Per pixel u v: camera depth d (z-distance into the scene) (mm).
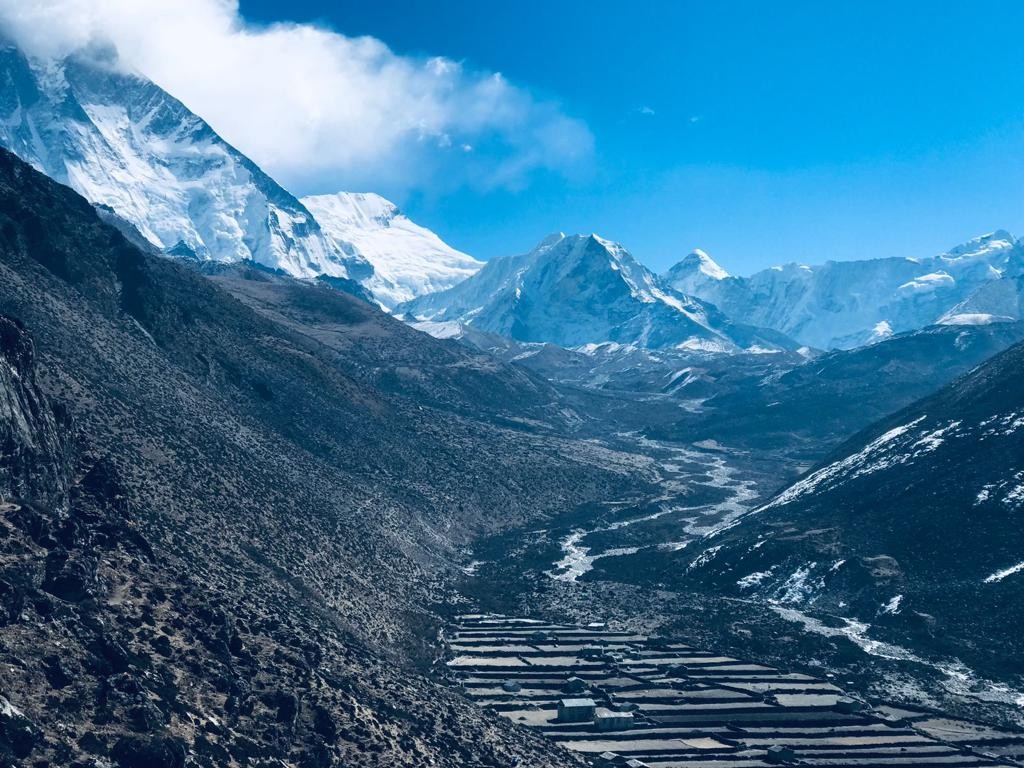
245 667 81125
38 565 70250
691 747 115812
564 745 113125
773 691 137500
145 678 67375
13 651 60875
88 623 68750
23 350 84938
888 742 121375
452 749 90875
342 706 84312
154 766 57938
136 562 83875
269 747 70688
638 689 135500
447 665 138250
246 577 116562
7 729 53969
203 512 131875
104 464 94875
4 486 75812
